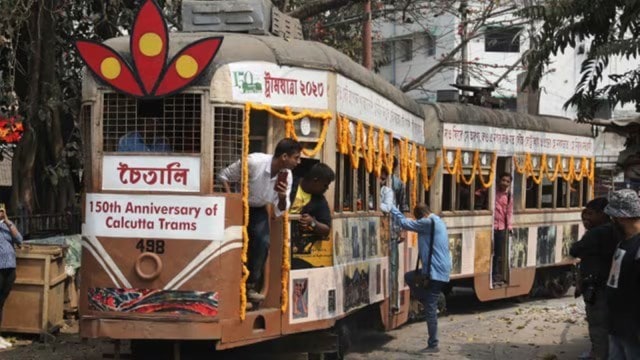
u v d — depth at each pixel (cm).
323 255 848
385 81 1110
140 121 764
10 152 1537
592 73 1091
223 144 752
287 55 800
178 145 755
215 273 738
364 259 977
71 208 1412
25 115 1309
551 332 1242
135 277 749
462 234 1445
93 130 766
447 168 1420
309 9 1470
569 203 1816
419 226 1061
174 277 743
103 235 759
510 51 3212
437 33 3006
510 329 1272
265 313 779
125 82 755
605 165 2900
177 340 762
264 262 789
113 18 1378
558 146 1764
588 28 1032
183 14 873
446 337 1189
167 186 748
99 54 762
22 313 1049
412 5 2420
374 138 1011
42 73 1313
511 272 1565
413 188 1266
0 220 1008
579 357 988
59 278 1081
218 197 741
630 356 673
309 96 821
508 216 1557
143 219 750
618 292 676
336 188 880
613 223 777
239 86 754
